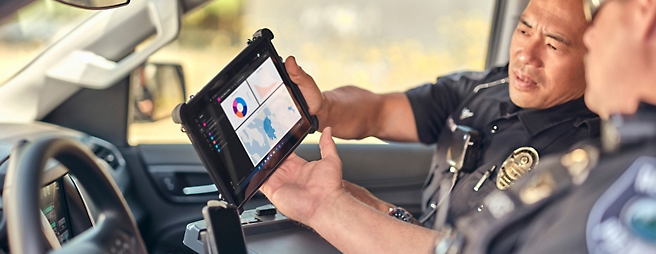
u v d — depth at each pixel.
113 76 2.01
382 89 3.02
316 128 1.47
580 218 0.56
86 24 2.04
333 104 1.86
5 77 2.04
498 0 2.40
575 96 1.71
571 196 0.60
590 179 0.59
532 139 1.73
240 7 2.94
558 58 1.67
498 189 1.72
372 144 2.42
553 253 0.56
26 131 1.75
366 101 1.99
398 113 2.06
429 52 2.92
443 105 2.05
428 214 1.88
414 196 2.42
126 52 2.07
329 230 1.22
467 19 2.50
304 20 3.06
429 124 2.05
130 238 0.86
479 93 1.96
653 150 0.55
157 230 2.28
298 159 1.34
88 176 0.85
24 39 2.02
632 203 0.53
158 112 2.27
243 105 1.28
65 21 2.05
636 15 0.60
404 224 1.21
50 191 1.33
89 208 1.51
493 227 0.66
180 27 2.03
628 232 0.52
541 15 1.68
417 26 2.93
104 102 2.20
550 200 0.63
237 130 1.25
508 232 0.64
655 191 0.52
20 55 2.04
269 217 1.54
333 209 1.22
